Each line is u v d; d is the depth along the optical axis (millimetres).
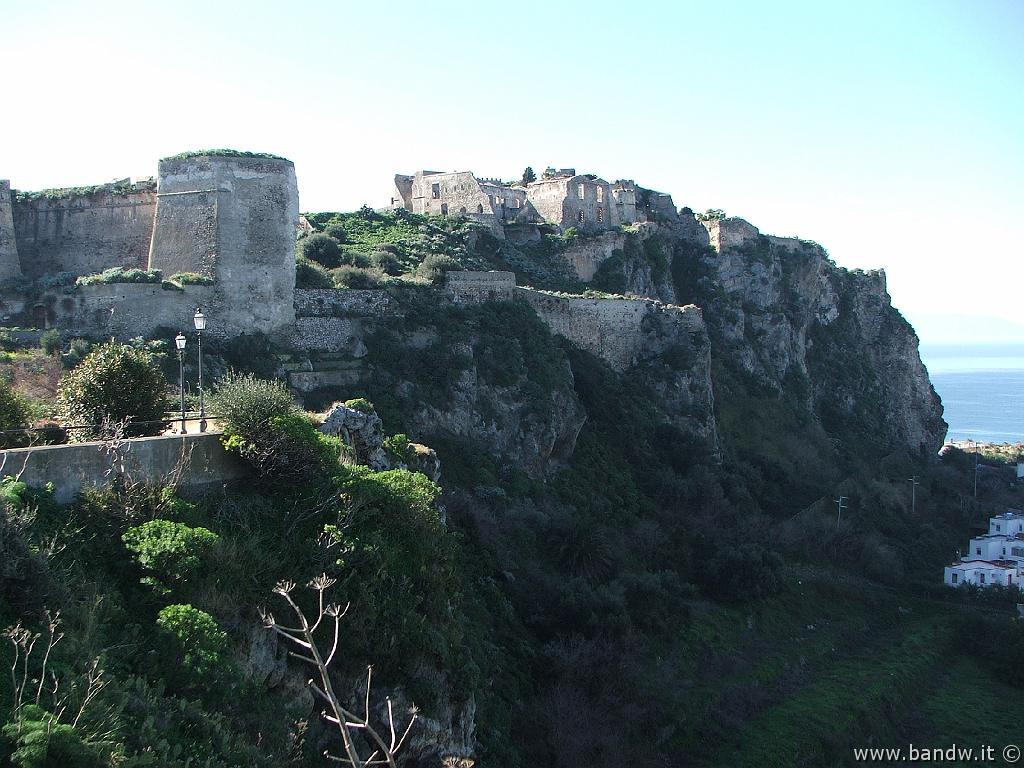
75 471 20812
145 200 53531
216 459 23359
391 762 14672
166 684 17500
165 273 49969
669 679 49438
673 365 79688
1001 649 64062
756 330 103250
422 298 60031
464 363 57312
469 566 45469
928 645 64750
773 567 65875
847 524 80750
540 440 59281
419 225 85000
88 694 15383
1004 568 76188
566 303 74375
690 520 66625
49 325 45938
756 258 107750
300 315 52781
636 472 68562
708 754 45375
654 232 103812
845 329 117875
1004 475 113875
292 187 51969
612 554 55969
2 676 15312
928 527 87625
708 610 59281
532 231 94375
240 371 46938
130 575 19547
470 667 25078
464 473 52750
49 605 17297
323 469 24438
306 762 19391
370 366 53281
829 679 56500
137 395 27000
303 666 20797
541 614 47219
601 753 40469
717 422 85562
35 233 54250
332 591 21656
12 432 24328
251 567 20922
